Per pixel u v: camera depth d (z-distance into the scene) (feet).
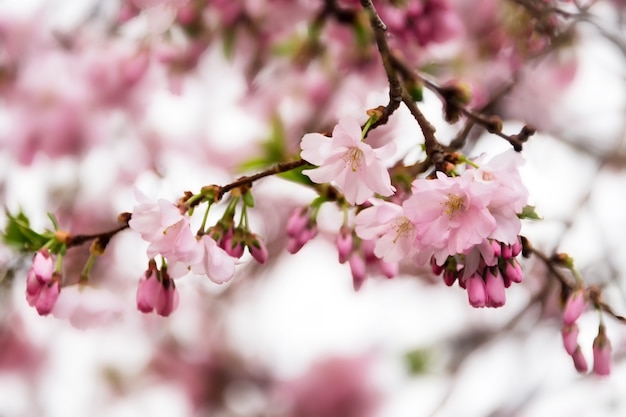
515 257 3.06
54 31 4.56
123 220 3.21
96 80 4.57
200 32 3.99
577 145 4.20
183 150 4.61
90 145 4.69
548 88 3.98
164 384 5.11
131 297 4.64
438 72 3.76
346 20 3.80
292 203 4.51
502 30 3.82
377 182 3.06
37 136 4.66
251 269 4.89
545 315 4.44
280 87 4.13
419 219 3.02
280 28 3.95
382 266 3.26
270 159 3.33
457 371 4.54
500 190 3.02
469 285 3.06
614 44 3.87
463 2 3.83
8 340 4.76
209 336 5.11
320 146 3.06
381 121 3.07
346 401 4.80
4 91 4.67
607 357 3.24
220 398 5.09
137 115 4.60
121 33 4.39
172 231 3.07
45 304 3.16
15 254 3.34
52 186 4.65
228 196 3.29
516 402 4.36
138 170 4.67
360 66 3.89
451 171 3.05
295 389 5.01
